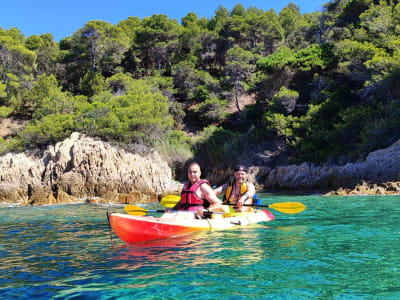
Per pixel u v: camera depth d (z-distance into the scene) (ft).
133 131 79.41
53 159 68.39
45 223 27.27
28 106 123.85
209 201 18.57
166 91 119.65
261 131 90.68
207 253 13.02
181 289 9.13
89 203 52.08
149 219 16.35
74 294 9.17
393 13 76.79
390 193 44.47
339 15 98.94
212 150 92.99
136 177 67.72
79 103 94.53
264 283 9.40
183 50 140.87
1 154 75.00
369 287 8.89
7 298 9.11
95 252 14.43
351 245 13.76
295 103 86.38
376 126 59.41
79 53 132.16
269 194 60.90
